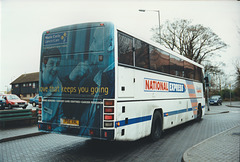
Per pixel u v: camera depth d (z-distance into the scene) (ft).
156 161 18.04
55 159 18.61
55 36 20.95
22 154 20.27
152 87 24.62
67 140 26.48
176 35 120.78
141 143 24.70
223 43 116.88
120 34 19.29
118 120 18.17
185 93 36.32
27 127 34.42
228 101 203.21
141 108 22.03
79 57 19.40
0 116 32.65
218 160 16.35
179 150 21.61
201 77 46.78
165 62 28.76
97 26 18.94
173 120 30.78
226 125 39.55
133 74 20.81
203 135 29.60
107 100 17.89
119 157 19.13
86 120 18.62
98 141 25.85
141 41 22.76
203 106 47.29
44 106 21.12
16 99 81.25
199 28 117.39
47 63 21.20
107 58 18.21
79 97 19.12
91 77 18.67
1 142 25.43
